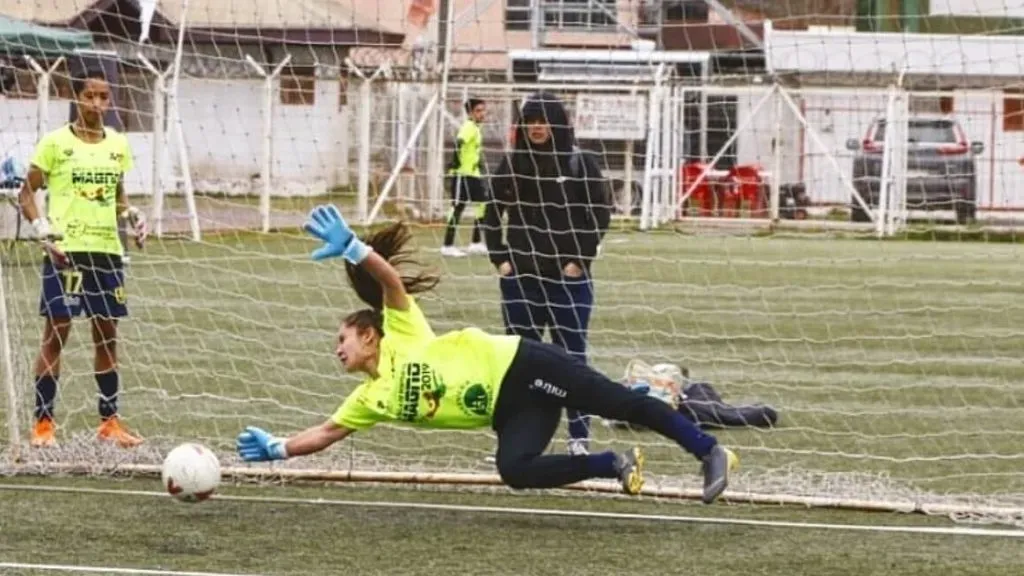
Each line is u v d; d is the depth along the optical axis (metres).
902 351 39.78
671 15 82.56
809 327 44.22
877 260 61.34
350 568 18.86
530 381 20.94
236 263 56.84
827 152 77.12
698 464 25.67
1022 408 31.75
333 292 49.09
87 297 26.23
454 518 21.72
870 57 77.44
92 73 26.33
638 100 75.38
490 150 67.50
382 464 24.95
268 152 60.78
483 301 47.34
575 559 19.52
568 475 20.70
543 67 78.62
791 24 85.38
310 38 68.81
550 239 25.95
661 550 20.08
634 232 69.62
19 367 28.36
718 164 82.38
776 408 31.25
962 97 73.69
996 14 66.25
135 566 18.80
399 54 74.06
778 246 70.75
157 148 59.81
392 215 71.38
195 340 38.62
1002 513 22.08
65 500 22.45
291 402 30.88
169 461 21.50
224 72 68.12
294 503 22.47
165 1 69.19
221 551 19.61
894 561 19.69
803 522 21.83
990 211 74.00
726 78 78.69
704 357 38.38
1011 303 50.44
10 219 34.88
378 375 21.25
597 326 43.53
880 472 25.31
